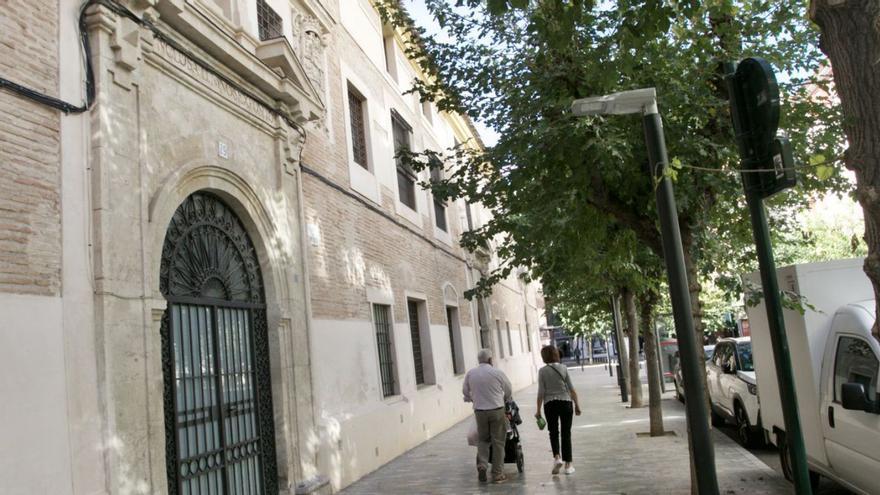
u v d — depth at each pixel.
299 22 10.61
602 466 9.54
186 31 6.86
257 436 7.76
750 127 4.37
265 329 8.24
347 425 9.79
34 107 4.97
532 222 8.81
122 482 5.22
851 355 6.09
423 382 15.58
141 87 6.14
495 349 25.03
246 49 7.82
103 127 5.52
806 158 7.16
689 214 7.06
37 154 4.94
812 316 6.86
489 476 9.47
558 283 12.27
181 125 6.80
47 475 4.63
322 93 10.99
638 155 7.03
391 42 16.69
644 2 5.18
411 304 15.52
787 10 7.04
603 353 61.94
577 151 6.80
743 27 7.12
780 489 7.45
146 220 5.96
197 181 7.04
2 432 4.37
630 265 9.94
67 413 4.86
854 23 3.62
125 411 5.37
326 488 8.72
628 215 7.39
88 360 5.11
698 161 7.01
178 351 6.62
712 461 5.37
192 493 6.54
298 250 9.10
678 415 15.27
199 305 7.05
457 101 8.16
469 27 8.04
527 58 7.55
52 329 4.84
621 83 6.82
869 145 3.60
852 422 5.90
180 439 6.45
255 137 8.34
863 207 3.65
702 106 6.73
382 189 13.87
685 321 5.48
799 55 7.30
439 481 9.41
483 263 24.31
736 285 7.34
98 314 5.24
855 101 3.65
